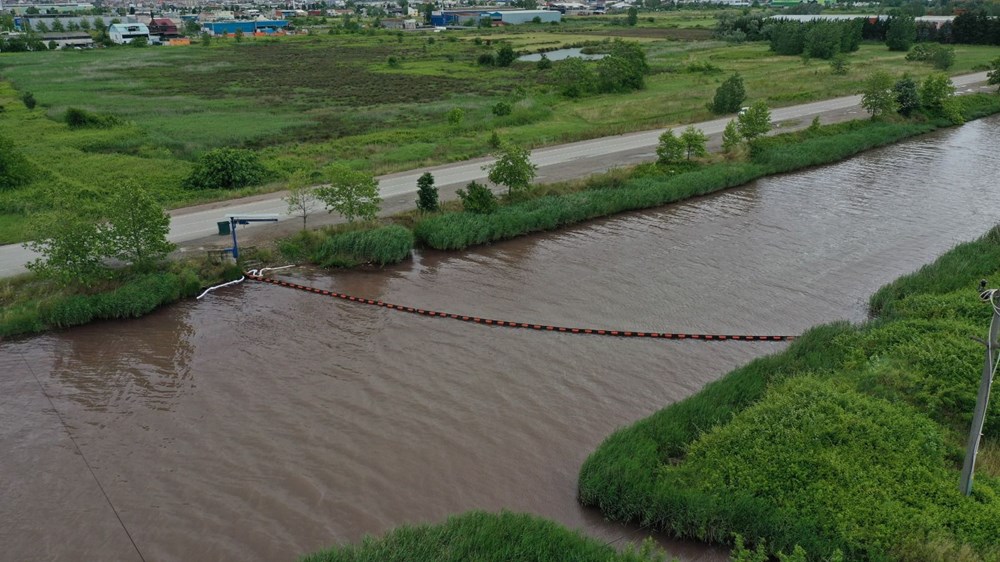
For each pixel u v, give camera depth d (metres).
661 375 18.00
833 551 11.36
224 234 25.50
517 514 12.38
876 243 26.83
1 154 30.98
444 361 18.66
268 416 16.17
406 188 31.42
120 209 21.70
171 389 17.33
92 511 13.14
